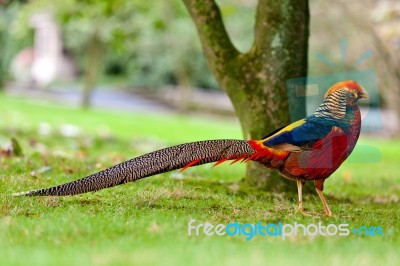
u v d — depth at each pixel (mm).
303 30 7809
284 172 6172
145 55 35219
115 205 6254
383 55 20797
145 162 6109
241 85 7824
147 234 5133
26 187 7062
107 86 39656
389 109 22812
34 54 37562
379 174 11227
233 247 4777
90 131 17625
